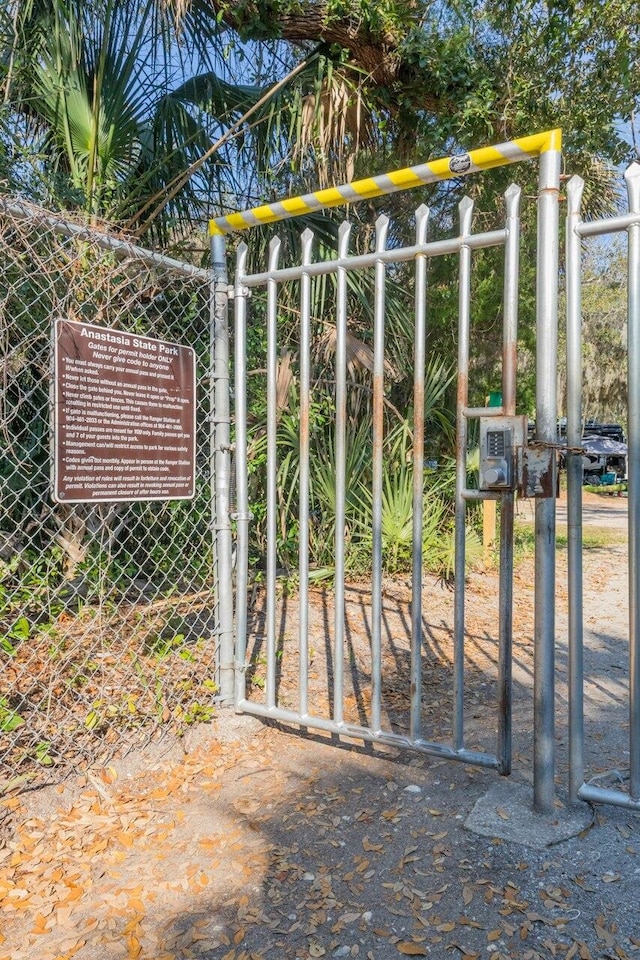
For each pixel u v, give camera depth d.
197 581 4.94
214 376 3.23
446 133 6.22
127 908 2.05
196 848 2.34
